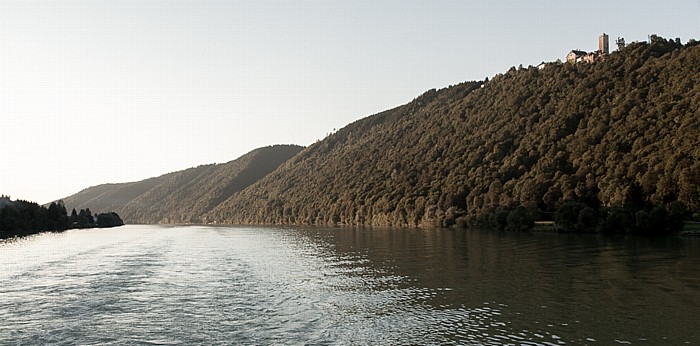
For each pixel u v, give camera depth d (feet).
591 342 100.01
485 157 587.68
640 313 120.57
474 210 499.51
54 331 116.37
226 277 191.52
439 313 125.08
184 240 444.96
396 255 255.29
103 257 278.05
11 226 550.77
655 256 221.66
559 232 387.55
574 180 440.04
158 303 144.05
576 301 134.51
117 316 129.08
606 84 552.41
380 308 132.26
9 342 108.68
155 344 105.60
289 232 574.56
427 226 553.64
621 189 376.48
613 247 264.11
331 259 247.70
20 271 215.72
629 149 426.51
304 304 139.44
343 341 104.06
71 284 178.60
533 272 183.42
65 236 534.37
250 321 121.80
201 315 128.88
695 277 165.37
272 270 209.87
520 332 107.65
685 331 105.70
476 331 109.09
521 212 415.85
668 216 327.47
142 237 506.89
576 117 544.21
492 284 161.27
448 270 194.29
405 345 100.68
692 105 400.67
